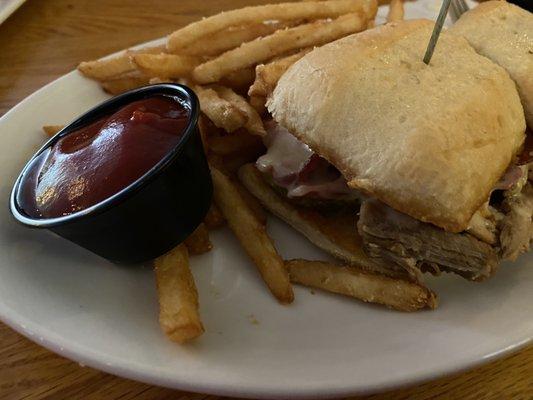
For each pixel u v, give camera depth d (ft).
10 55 1.11
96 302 0.63
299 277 0.66
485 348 0.54
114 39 1.13
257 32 0.86
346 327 0.61
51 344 0.56
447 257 0.63
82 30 1.16
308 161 0.71
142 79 0.88
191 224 0.69
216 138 0.80
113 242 0.64
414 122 0.57
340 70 0.62
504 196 0.64
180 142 0.63
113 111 0.75
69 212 0.60
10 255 0.66
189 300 0.59
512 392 0.56
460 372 0.53
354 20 0.81
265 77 0.71
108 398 0.57
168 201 0.64
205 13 1.19
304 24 0.87
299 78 0.66
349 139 0.61
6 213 0.71
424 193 0.56
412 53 0.65
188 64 0.84
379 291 0.62
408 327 0.60
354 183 0.59
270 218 0.78
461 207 0.56
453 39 0.69
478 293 0.63
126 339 0.57
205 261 0.71
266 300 0.66
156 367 0.53
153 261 0.69
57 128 0.80
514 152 0.63
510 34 0.71
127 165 0.61
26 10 1.23
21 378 0.59
